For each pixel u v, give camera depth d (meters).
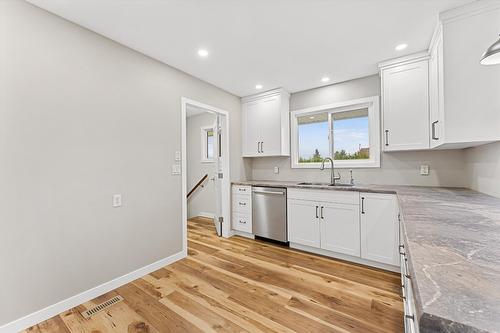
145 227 2.35
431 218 1.09
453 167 2.49
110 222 2.06
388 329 1.52
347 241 2.58
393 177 2.83
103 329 1.55
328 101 3.31
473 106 1.64
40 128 1.66
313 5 1.68
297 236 2.97
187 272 2.38
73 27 1.84
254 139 3.77
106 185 2.04
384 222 2.34
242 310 1.74
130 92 2.24
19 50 1.57
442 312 0.41
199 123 5.09
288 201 3.05
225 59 2.51
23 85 1.58
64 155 1.78
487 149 1.86
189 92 2.91
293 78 3.06
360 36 2.07
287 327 1.55
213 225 4.35
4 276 1.49
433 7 1.69
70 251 1.80
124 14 1.75
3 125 1.50
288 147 3.67
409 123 2.40
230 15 1.78
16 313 1.53
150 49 2.28
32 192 1.61
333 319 1.62
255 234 3.40
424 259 0.64
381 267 2.42
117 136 2.12
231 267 2.49
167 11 1.73
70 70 1.82
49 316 1.66
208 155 5.08
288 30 1.98
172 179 2.65
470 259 0.63
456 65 1.69
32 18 1.62
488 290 0.48
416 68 2.37
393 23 1.89
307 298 1.89
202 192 5.07
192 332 1.52
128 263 2.19
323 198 2.75
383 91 2.56
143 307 1.79
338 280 2.18
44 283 1.66
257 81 3.17
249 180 4.08
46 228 1.68
